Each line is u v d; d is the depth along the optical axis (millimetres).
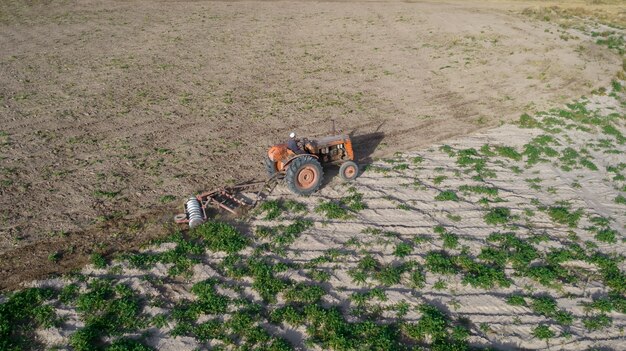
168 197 14227
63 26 32875
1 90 22016
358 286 11180
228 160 16422
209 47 28938
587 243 12578
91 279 11164
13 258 11758
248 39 30594
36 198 14117
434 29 33031
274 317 10203
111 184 14898
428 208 14039
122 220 13250
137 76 24094
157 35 31172
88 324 9945
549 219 13625
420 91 22797
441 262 11781
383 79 24203
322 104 21094
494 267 11773
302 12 37594
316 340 9703
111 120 19297
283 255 12078
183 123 19125
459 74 24969
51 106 20469
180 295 10875
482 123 19594
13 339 9656
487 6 40000
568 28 33500
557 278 11469
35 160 16188
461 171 15984
